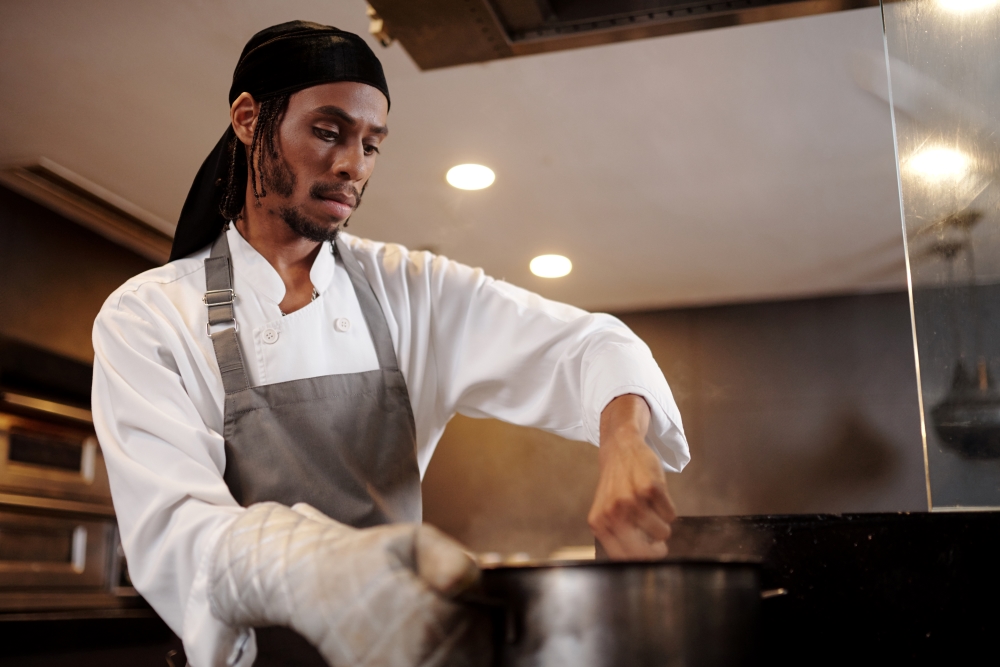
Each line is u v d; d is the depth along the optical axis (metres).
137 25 2.19
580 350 1.00
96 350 0.90
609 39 1.67
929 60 0.88
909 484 3.97
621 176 3.06
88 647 3.03
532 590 0.54
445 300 1.11
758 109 2.63
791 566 0.70
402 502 0.96
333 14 2.18
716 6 1.55
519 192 3.20
